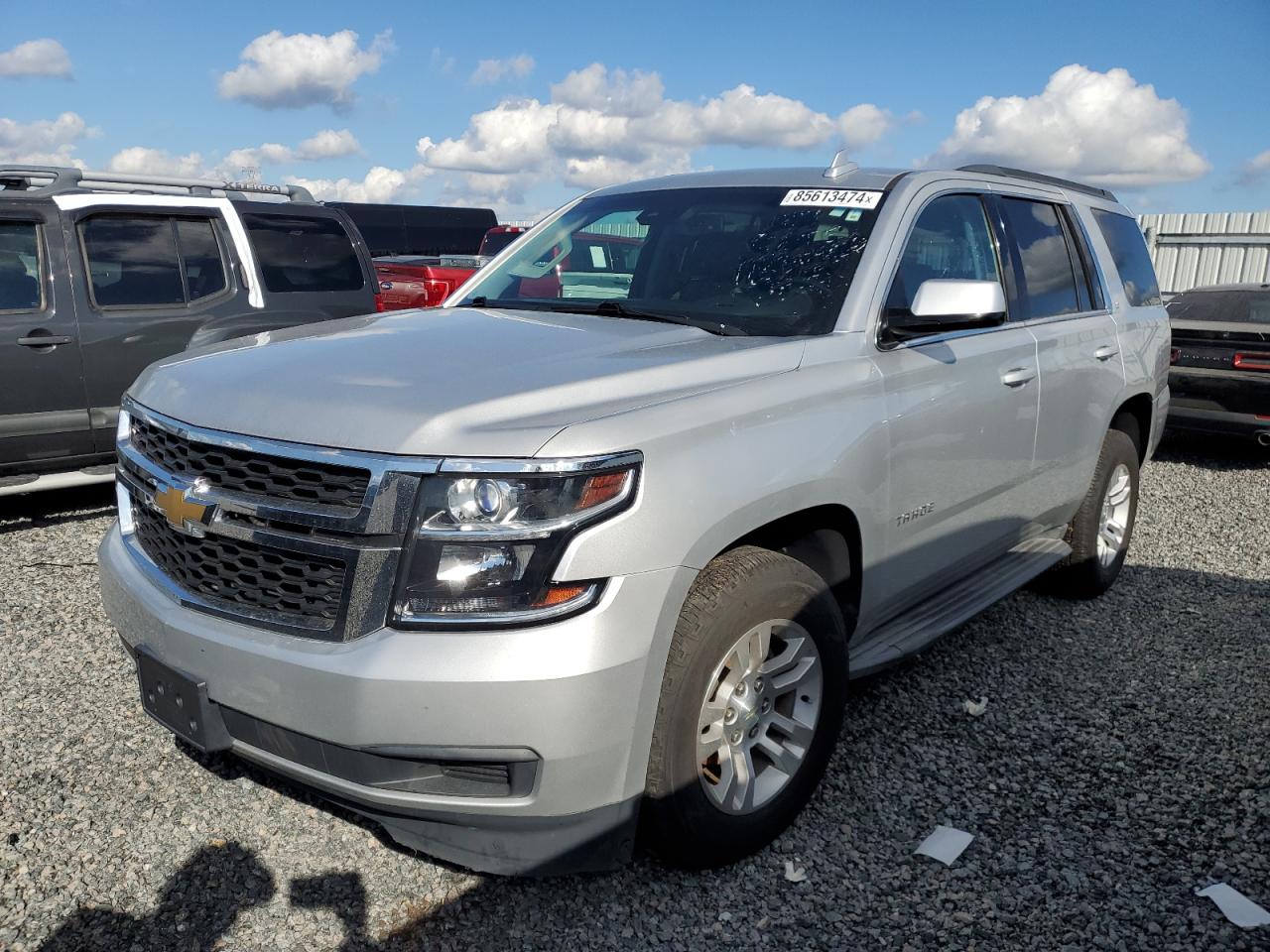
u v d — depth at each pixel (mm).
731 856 2752
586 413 2406
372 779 2322
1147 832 3043
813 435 2834
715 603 2545
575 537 2268
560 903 2646
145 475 2771
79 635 4414
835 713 2988
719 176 4094
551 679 2213
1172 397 9320
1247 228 17750
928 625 3656
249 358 2896
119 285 6430
